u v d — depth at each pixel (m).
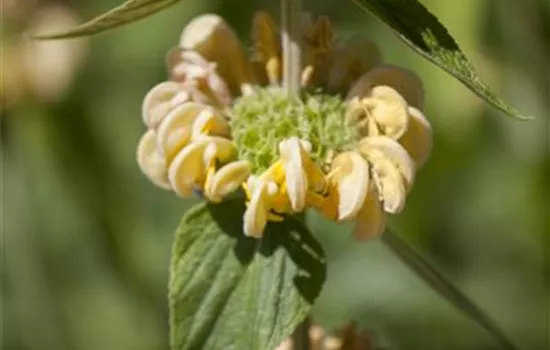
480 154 0.88
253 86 0.61
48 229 0.92
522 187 0.89
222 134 0.60
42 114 0.89
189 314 0.59
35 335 0.92
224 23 0.62
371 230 0.59
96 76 0.89
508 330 0.92
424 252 0.87
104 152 0.90
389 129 0.59
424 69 0.77
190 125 0.59
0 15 0.87
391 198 0.58
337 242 0.92
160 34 0.89
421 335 0.91
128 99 0.90
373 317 0.91
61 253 0.92
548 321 0.92
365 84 0.60
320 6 0.87
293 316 0.59
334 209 0.58
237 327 0.59
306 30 0.62
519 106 0.86
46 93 0.88
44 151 0.90
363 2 0.57
